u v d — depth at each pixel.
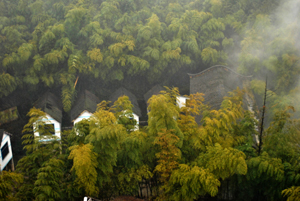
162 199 13.34
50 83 27.89
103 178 13.02
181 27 29.14
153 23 28.70
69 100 27.16
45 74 27.33
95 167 12.52
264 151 13.73
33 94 28.98
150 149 15.15
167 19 31.80
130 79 31.69
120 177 14.17
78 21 28.25
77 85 30.03
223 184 14.62
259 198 13.81
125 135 14.20
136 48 29.52
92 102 26.81
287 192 10.55
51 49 27.52
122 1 30.73
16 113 26.14
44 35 27.11
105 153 12.76
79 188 12.86
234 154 11.73
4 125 24.58
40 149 14.06
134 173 14.16
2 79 24.97
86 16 28.81
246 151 14.45
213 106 21.77
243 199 14.37
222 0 32.06
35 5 30.02
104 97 31.00
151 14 31.41
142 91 32.00
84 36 29.12
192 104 16.08
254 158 12.86
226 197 14.89
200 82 26.72
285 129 15.08
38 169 12.89
